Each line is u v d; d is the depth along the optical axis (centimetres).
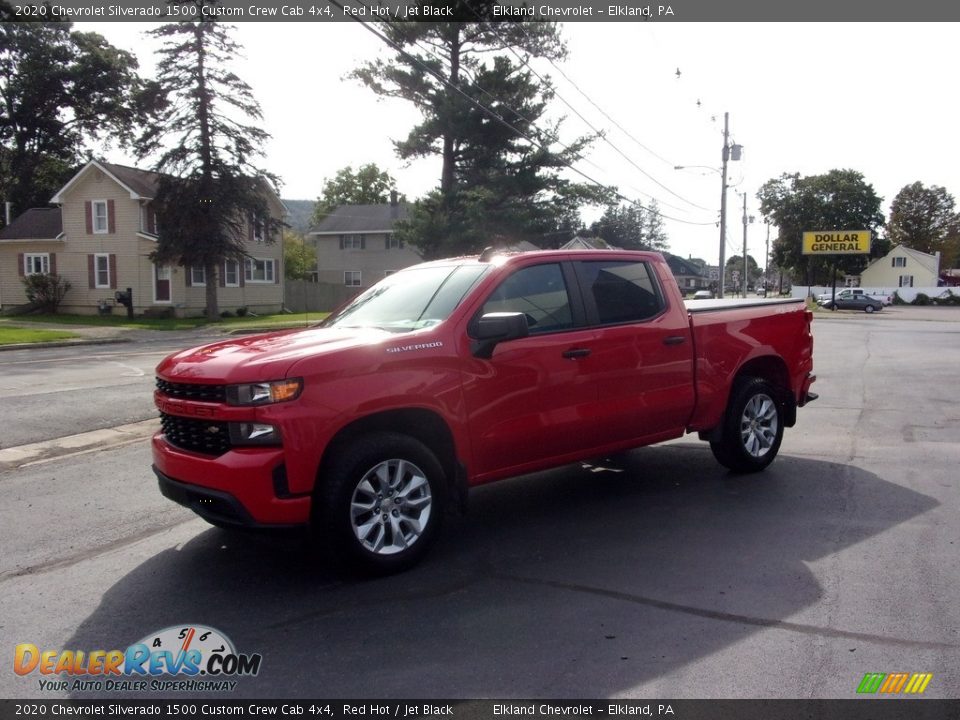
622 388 584
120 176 3731
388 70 3086
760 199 8319
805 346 755
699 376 642
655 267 636
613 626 398
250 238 4238
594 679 346
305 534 486
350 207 6047
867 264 8550
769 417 710
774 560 489
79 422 991
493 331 484
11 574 484
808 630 390
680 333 626
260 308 4412
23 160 5138
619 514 593
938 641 377
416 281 587
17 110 4981
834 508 598
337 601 436
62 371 1564
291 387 432
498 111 3106
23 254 3953
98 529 571
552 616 412
